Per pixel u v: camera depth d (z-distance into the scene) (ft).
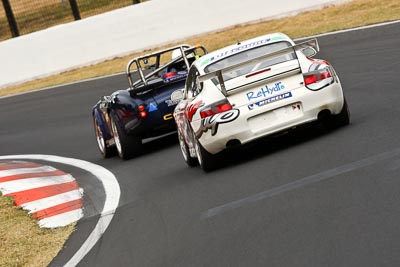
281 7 269.03
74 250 83.30
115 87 239.30
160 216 87.10
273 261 59.77
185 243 72.33
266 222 71.41
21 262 83.30
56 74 295.48
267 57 96.37
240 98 98.22
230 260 63.10
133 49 286.46
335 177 81.00
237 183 91.09
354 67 168.96
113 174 127.54
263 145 110.83
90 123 196.95
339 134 101.35
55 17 361.51
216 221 77.05
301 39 233.14
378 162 82.23
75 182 126.82
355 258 55.57
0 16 389.60
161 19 281.74
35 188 119.44
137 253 74.18
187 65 137.59
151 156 135.85
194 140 105.50
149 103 132.36
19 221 100.07
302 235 64.39
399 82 135.44
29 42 297.12
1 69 301.63
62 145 176.96
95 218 96.68
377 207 66.69
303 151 97.60
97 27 289.12
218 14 276.41
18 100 267.18
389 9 236.63
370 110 116.06
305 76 98.68
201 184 97.19
